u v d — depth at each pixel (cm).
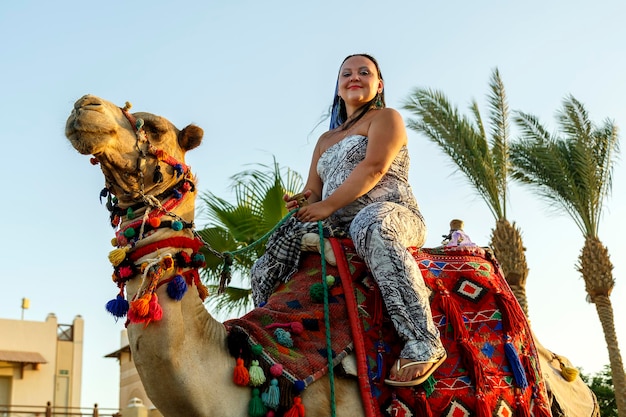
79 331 3600
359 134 461
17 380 3366
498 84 1688
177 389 361
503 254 1653
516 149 1769
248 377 373
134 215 384
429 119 1638
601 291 1798
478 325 432
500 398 418
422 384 400
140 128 381
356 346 400
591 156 1750
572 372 524
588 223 1781
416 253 450
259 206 1200
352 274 423
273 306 420
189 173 402
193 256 390
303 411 374
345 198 424
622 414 1748
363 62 484
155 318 356
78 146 362
